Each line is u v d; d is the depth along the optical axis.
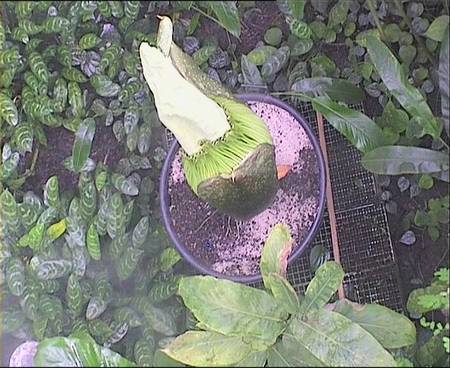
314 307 1.19
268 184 1.32
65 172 1.60
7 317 1.37
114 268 1.45
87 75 1.59
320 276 1.21
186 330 1.40
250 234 1.44
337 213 1.50
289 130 1.47
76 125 1.56
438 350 1.23
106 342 1.37
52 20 1.56
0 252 1.42
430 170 1.28
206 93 1.30
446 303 1.18
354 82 1.53
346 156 1.52
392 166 1.29
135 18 1.62
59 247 1.46
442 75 1.25
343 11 1.54
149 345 1.35
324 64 1.54
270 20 1.64
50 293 1.43
